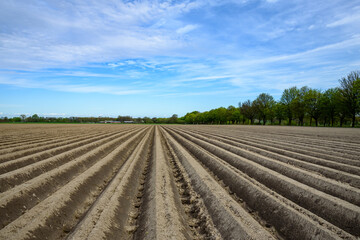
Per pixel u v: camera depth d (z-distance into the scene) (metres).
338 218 5.48
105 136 25.14
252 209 6.54
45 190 7.36
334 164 9.99
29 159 11.16
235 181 8.42
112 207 5.99
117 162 12.67
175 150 16.75
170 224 5.04
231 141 19.55
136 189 8.55
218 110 95.62
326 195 6.39
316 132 30.48
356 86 41.47
